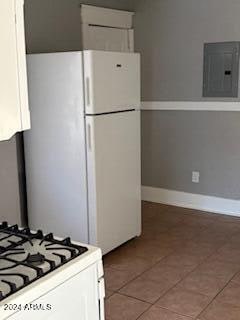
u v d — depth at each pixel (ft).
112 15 14.34
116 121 10.91
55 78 10.52
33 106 11.05
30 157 11.48
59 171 11.02
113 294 9.32
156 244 12.05
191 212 14.71
